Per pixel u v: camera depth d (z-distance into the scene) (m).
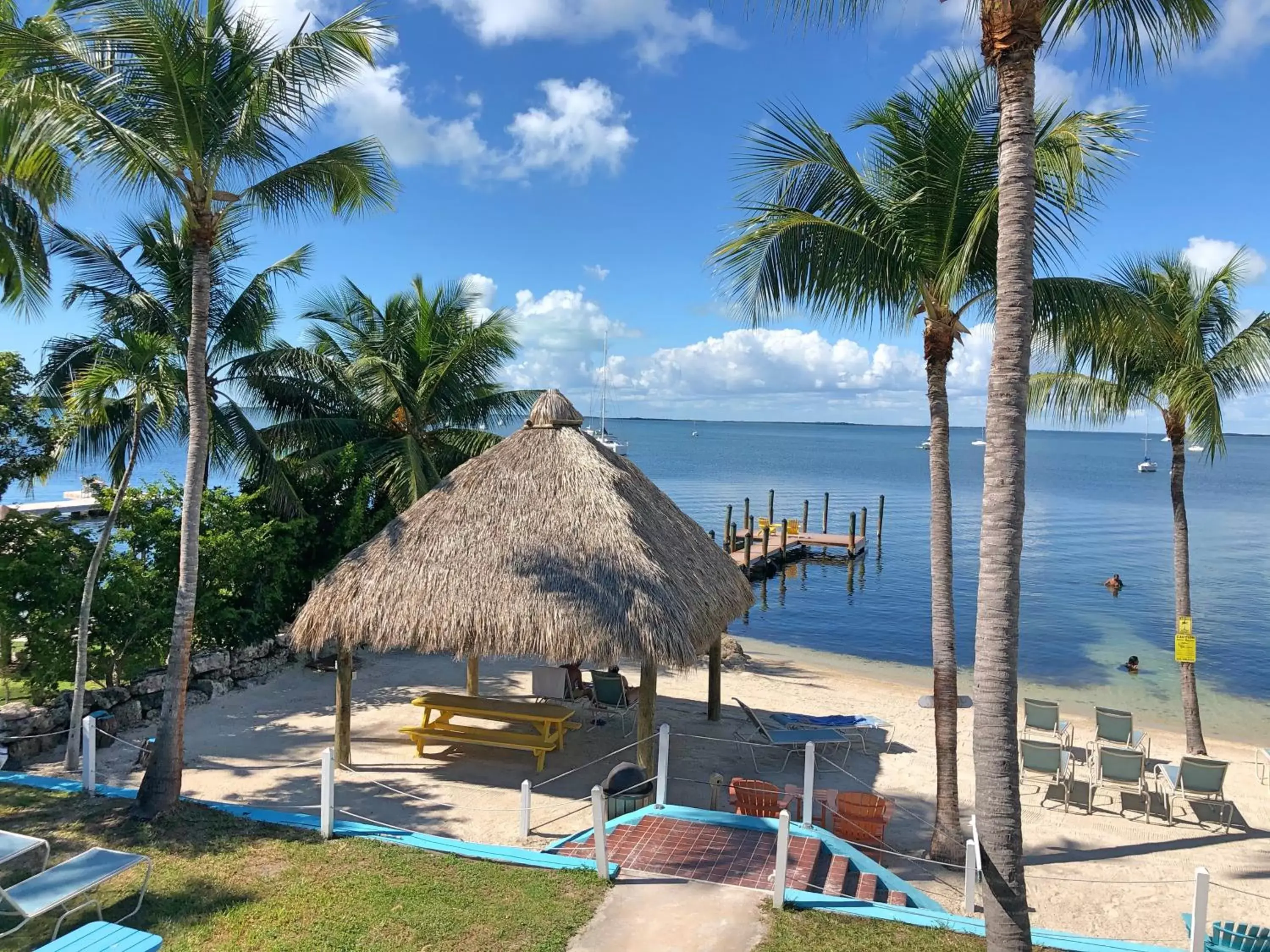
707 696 16.30
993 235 9.16
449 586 10.38
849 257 9.55
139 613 12.47
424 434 21.52
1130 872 9.58
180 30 8.09
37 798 8.80
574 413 12.40
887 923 6.52
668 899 6.80
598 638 9.66
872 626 27.58
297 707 14.08
